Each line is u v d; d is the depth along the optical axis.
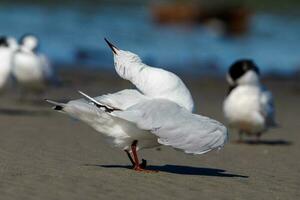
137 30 41.34
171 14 45.16
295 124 17.81
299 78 27.31
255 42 38.69
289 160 12.10
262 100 14.67
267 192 8.89
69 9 48.53
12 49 19.05
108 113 8.88
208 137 8.88
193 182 9.12
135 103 9.09
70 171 9.35
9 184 8.30
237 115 14.61
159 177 9.25
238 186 9.12
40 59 19.69
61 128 14.45
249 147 13.78
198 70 28.19
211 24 44.25
